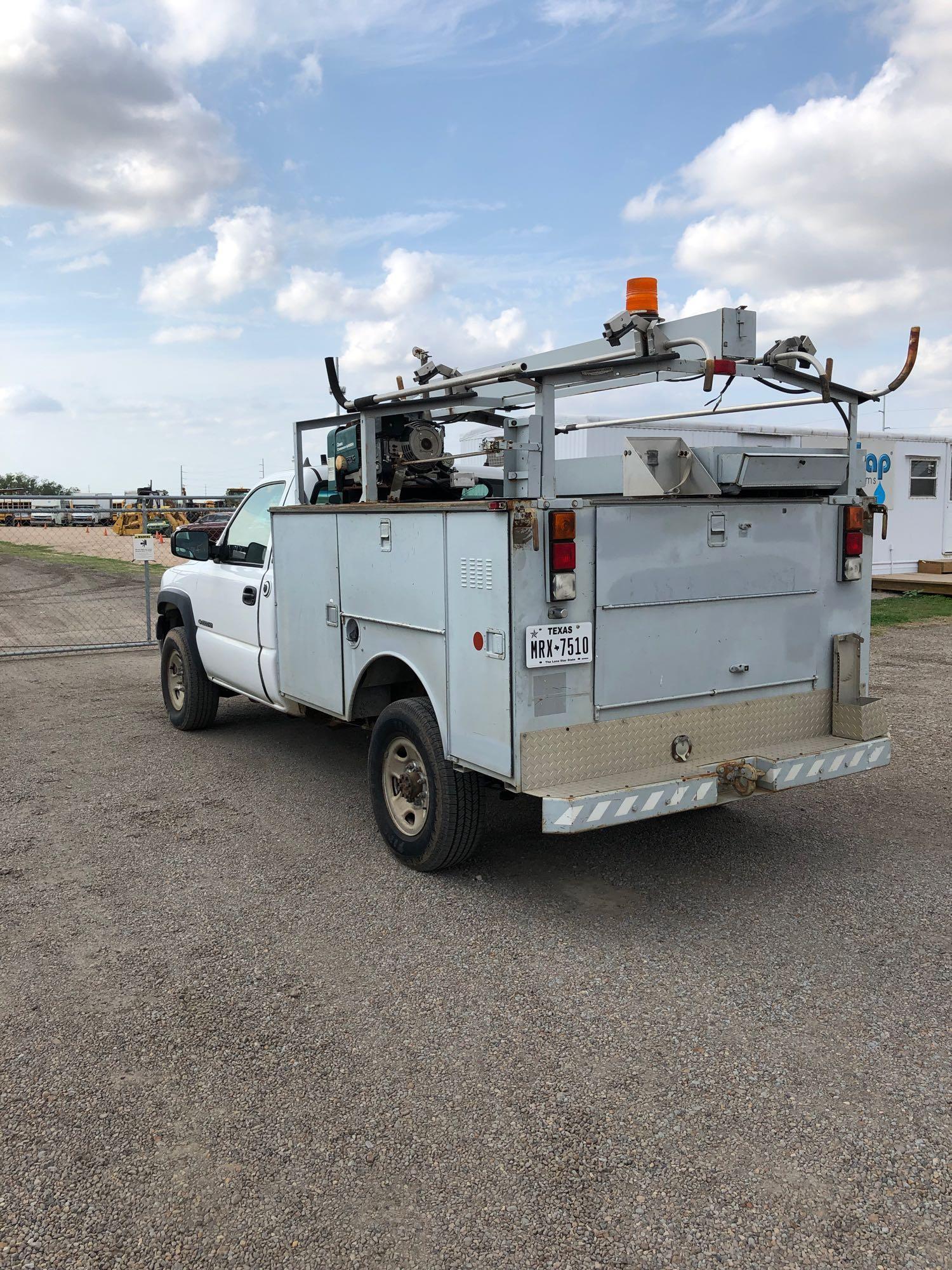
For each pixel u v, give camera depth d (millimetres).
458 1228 2344
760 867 4641
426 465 5781
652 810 3844
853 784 5992
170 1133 2717
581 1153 2602
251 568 6453
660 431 13000
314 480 6004
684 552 4148
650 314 4004
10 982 3602
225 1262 2252
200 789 6074
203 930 4035
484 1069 2998
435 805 4387
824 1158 2566
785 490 4465
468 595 3992
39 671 10781
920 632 12031
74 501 13641
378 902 4289
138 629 14250
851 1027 3199
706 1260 2230
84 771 6535
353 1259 2254
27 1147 2666
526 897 4328
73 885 4547
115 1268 2238
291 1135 2701
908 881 4441
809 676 4613
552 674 3863
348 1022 3287
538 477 3887
